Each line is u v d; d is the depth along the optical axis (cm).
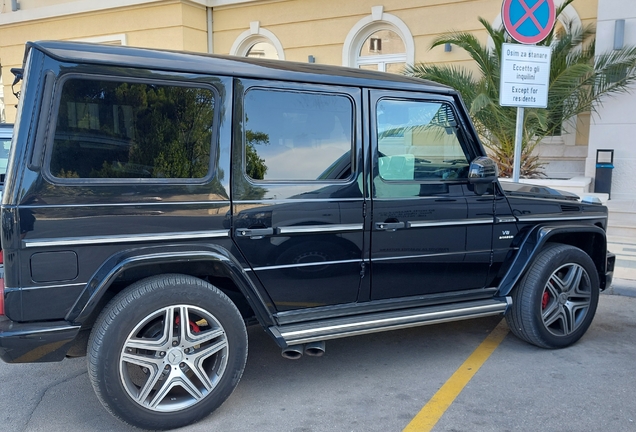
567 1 847
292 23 1234
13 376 380
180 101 300
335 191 337
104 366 279
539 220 413
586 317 430
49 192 269
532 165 957
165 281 293
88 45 281
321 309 347
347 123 343
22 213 263
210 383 310
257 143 320
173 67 296
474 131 388
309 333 327
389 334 462
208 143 306
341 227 339
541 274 404
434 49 1095
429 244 371
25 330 267
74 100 276
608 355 414
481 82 904
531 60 547
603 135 921
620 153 914
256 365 399
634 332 464
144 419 293
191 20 1266
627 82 865
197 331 310
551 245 422
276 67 329
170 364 297
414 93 364
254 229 315
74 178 276
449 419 320
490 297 409
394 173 358
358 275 352
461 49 1066
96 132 281
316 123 334
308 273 337
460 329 474
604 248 449
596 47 899
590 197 468
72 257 275
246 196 314
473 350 426
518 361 404
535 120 861
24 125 266
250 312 366
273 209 320
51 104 270
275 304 334
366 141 347
